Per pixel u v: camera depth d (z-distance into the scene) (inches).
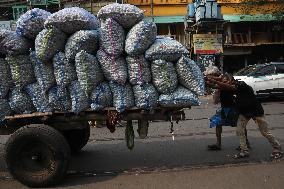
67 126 252.1
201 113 563.2
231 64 1204.5
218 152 311.9
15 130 253.3
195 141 358.0
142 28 232.4
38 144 233.6
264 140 351.6
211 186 226.1
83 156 316.2
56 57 236.2
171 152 318.0
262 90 716.7
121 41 236.4
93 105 238.4
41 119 243.6
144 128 257.8
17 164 235.9
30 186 236.2
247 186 224.4
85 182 243.6
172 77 238.4
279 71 725.3
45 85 237.9
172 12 1155.3
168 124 458.9
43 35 230.7
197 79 239.8
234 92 288.2
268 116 502.9
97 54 239.9
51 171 232.5
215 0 941.2
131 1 1119.6
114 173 262.1
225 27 1178.0
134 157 306.2
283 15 1034.7
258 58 1197.7
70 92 238.5
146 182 238.4
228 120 305.1
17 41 236.2
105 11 233.3
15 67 239.3
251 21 1171.3
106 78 242.2
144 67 238.4
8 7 1082.7
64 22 230.4
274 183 228.7
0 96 243.0
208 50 1008.9
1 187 240.8
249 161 279.9
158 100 240.2
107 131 426.9
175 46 237.0
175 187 226.4
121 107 237.0
